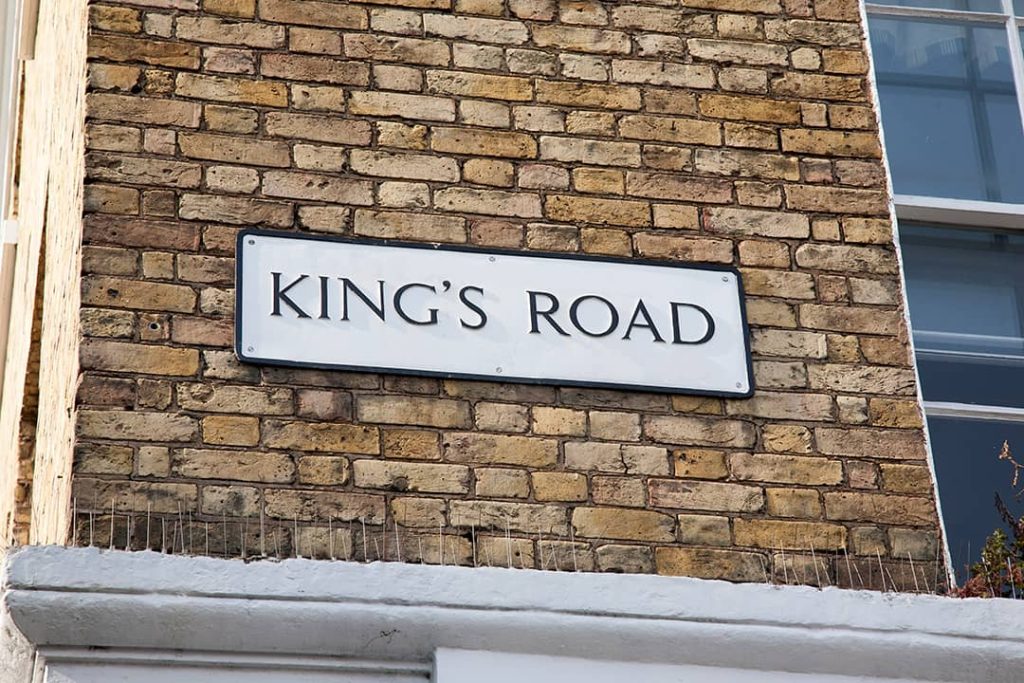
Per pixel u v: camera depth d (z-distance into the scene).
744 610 8.40
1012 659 8.52
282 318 8.90
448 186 9.38
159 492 8.42
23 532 13.06
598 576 8.35
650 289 9.34
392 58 9.62
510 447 8.85
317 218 9.16
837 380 9.31
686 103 9.85
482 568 8.28
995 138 10.68
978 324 10.12
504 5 9.89
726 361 9.23
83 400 8.54
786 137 9.88
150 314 8.79
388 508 8.61
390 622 8.12
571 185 9.52
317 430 8.70
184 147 9.18
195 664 8.06
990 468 9.69
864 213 9.77
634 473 8.91
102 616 7.94
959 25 11.00
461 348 9.00
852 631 8.45
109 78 9.26
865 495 9.05
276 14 9.60
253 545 8.41
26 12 15.56
